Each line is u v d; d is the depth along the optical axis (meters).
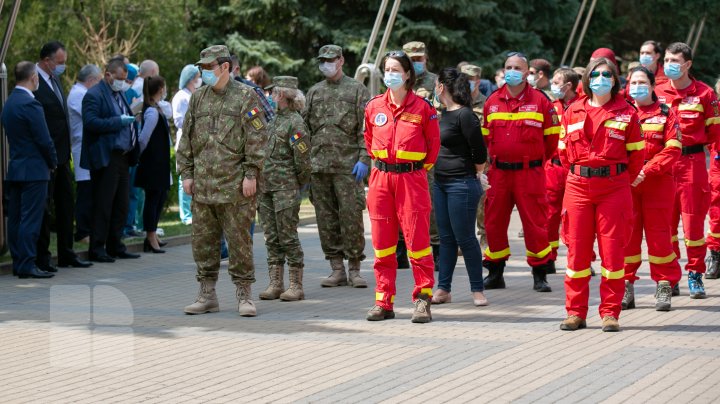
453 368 8.65
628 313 11.12
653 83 11.01
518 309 11.40
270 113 14.05
